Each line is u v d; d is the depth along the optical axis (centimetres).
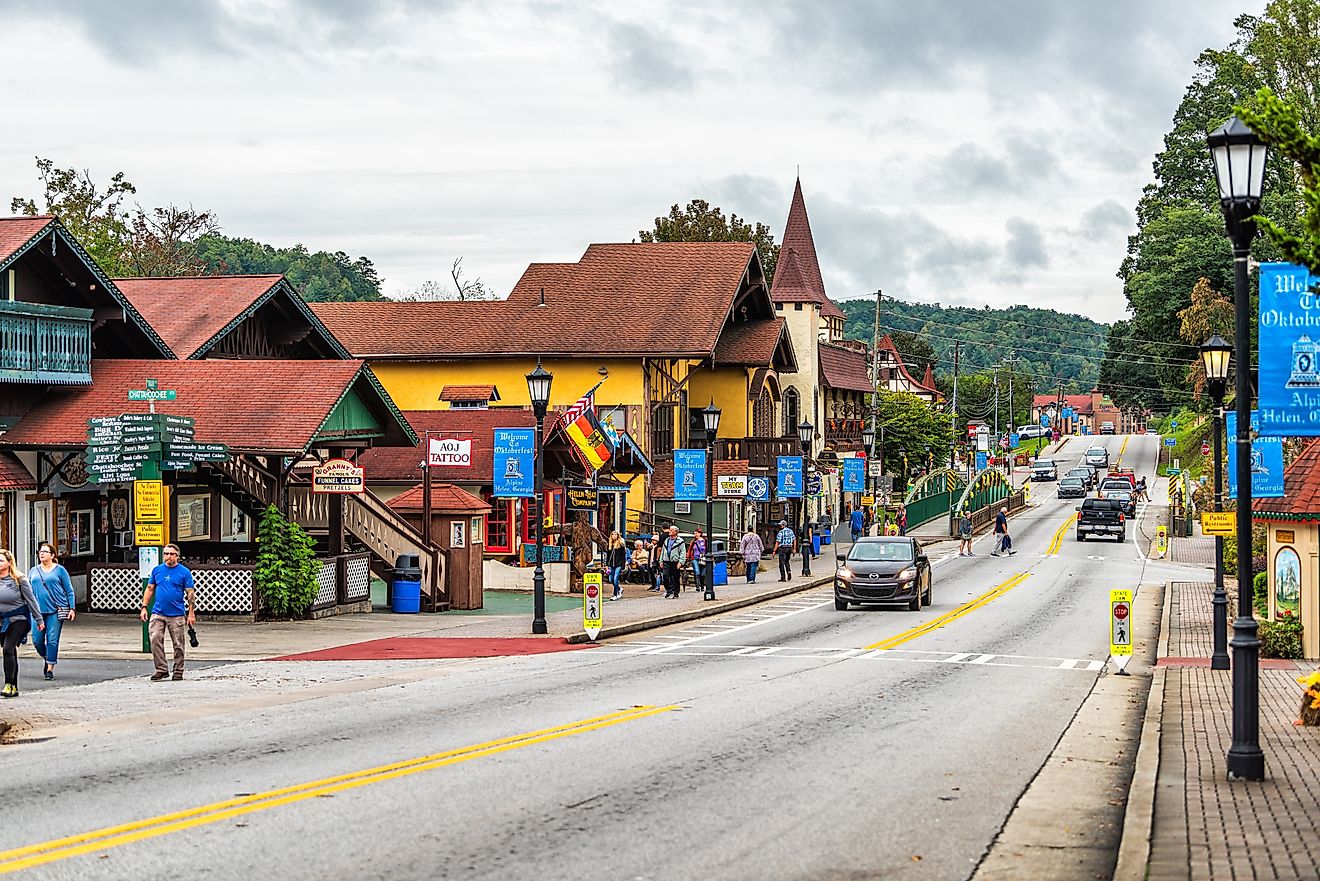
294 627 3209
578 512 5028
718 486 4884
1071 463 15975
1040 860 1145
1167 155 9694
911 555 4094
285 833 1184
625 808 1303
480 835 1186
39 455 3316
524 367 6053
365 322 6269
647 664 2644
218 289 4047
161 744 1650
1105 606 4159
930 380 18388
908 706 2062
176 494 3447
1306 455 2859
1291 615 2783
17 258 3192
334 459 3481
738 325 6900
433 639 3031
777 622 3675
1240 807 1285
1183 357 9631
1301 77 7494
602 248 6544
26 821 1224
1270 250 7538
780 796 1373
